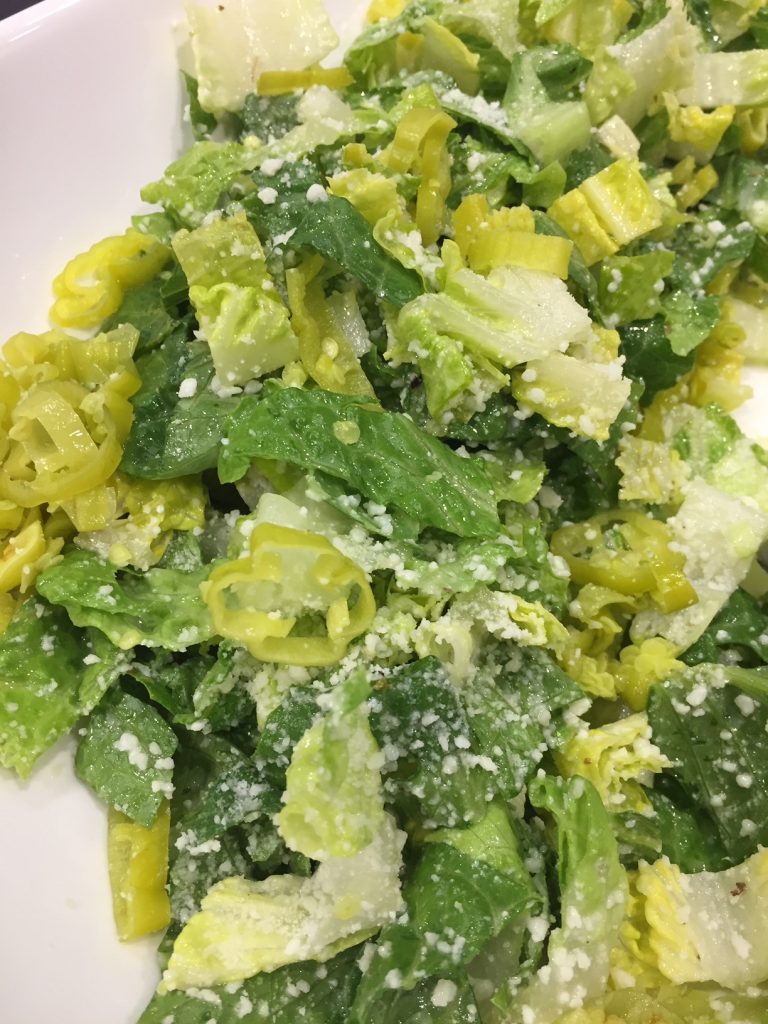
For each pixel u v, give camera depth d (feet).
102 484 0.40
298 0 0.51
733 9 0.58
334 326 0.44
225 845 0.38
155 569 0.41
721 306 0.55
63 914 0.35
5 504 0.39
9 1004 0.33
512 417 0.44
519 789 0.38
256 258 0.43
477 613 0.39
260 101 0.50
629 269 0.48
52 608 0.39
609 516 0.47
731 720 0.41
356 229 0.43
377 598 0.39
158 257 0.47
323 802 0.34
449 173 0.48
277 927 0.35
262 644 0.37
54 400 0.39
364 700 0.35
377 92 0.52
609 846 0.37
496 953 0.36
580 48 0.54
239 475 0.39
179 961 0.35
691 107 0.55
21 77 0.45
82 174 0.47
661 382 0.50
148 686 0.38
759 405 0.54
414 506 0.39
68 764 0.38
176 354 0.44
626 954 0.38
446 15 0.53
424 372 0.42
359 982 0.35
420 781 0.36
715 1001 0.38
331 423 0.40
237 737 0.40
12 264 0.45
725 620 0.45
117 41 0.47
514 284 0.43
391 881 0.35
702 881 0.39
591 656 0.44
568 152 0.50
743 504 0.46
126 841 0.37
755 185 0.56
